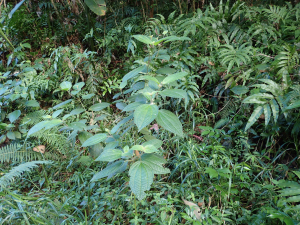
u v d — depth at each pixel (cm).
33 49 394
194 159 210
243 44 268
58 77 318
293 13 307
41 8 386
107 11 377
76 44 367
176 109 282
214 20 287
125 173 205
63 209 197
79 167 255
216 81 283
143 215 188
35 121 274
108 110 293
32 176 254
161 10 382
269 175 214
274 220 161
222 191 178
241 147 229
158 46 282
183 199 179
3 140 268
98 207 197
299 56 244
